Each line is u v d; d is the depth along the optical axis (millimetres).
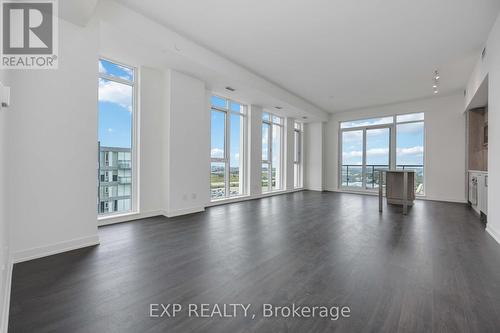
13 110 2186
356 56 4207
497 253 2531
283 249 2629
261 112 6770
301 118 8164
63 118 2500
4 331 1283
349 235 3166
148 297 1671
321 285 1848
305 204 5691
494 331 1332
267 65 4684
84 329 1338
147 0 2848
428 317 1456
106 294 1701
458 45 3736
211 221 3914
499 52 2912
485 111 5430
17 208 2215
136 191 4086
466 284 1869
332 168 8578
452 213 4684
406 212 4656
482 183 4262
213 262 2271
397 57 4211
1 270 1300
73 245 2570
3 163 1538
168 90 4176
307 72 4988
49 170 2410
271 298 1667
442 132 6363
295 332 1323
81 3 2262
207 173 5383
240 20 3219
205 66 4008
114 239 2949
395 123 7273
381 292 1746
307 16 3098
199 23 3297
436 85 5527
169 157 4188
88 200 2688
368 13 3004
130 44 3268
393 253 2521
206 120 5285
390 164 7352
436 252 2557
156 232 3268
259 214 4496
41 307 1535
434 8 2873
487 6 2809
